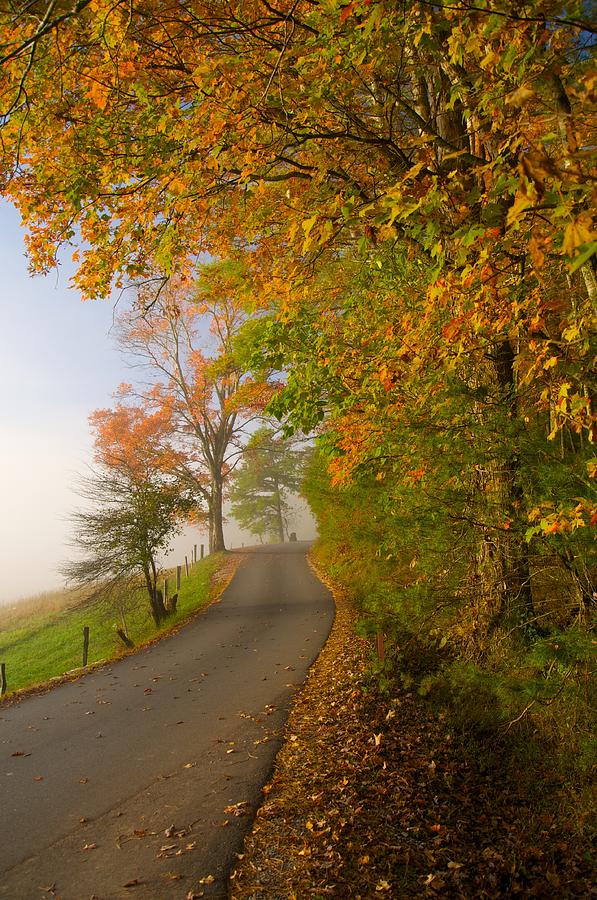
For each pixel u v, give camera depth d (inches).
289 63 206.8
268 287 262.7
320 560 1027.9
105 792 231.0
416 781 225.3
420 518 231.3
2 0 167.3
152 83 216.8
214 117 191.8
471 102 166.2
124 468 758.5
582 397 152.1
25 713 373.4
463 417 213.5
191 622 665.6
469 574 260.4
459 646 287.4
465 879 167.9
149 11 197.5
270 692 358.0
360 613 505.4
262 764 245.4
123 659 521.3
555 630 194.1
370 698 307.3
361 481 292.8
